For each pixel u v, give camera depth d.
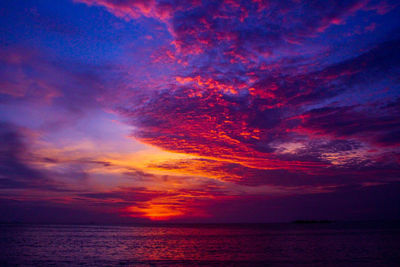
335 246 55.00
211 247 56.53
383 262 35.91
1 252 48.16
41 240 73.38
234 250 50.81
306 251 47.84
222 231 137.00
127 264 36.62
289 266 33.97
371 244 58.06
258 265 35.09
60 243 65.00
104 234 105.25
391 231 110.38
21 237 83.88
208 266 34.84
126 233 114.56
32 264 36.75
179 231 138.25
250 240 73.75
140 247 57.06
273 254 44.66
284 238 79.19
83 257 42.84
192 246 58.97
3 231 119.56
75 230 140.25
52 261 39.06
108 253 47.53
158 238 83.75
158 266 35.19
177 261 38.72
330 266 33.56
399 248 50.88
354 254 43.12
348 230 126.00
